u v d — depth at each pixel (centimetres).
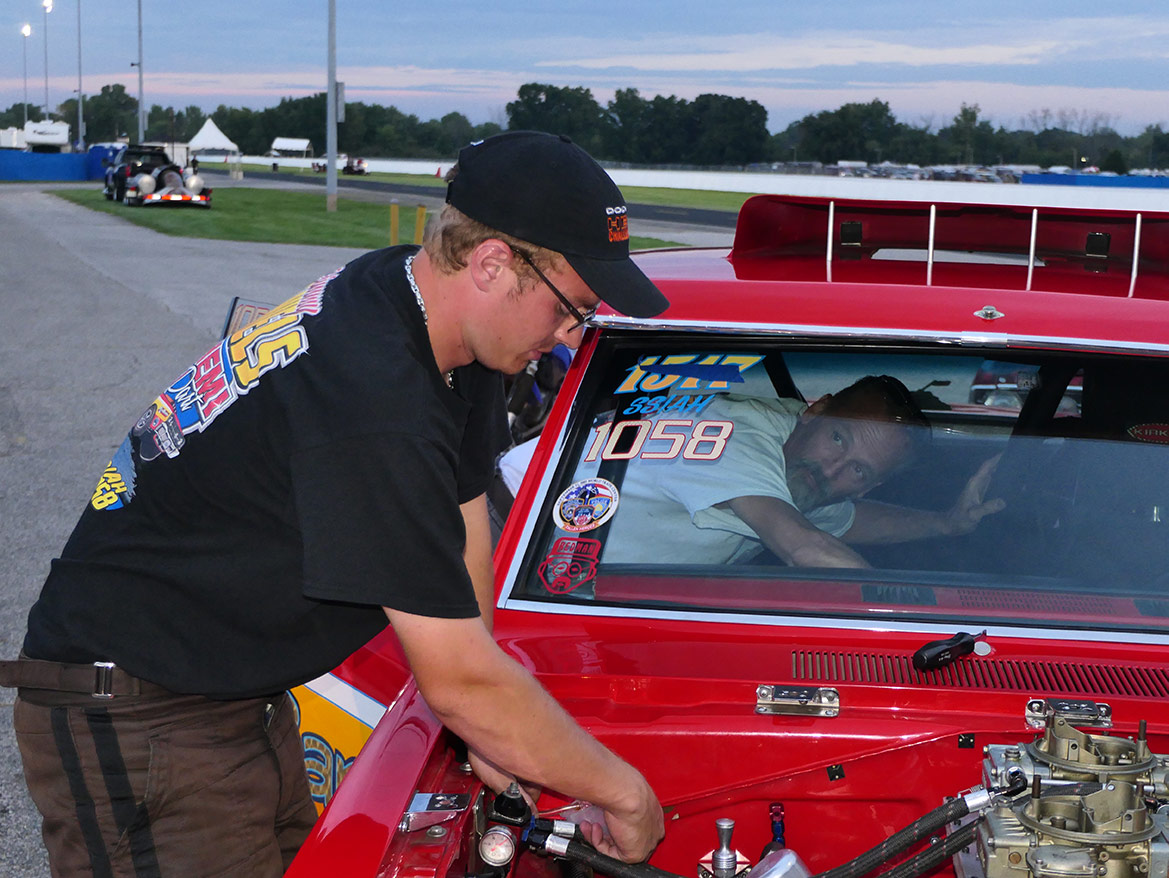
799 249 287
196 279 1747
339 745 221
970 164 11075
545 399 485
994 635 194
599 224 148
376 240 2527
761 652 193
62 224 2866
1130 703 172
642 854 166
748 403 229
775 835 181
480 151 150
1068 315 220
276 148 12388
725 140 12175
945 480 231
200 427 160
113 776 174
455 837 153
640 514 216
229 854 183
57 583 177
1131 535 216
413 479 144
